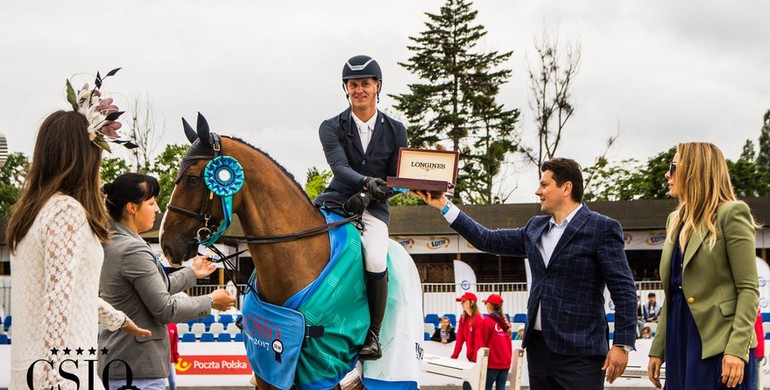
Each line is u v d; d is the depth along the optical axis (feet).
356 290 15.43
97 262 9.47
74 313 9.09
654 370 14.66
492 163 147.02
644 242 84.58
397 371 16.01
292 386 15.11
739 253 13.07
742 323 12.89
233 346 44.57
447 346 43.45
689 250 13.51
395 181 16.11
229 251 58.13
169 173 126.41
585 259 15.40
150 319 14.46
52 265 8.99
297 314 14.70
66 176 9.48
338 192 16.90
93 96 10.02
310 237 15.35
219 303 15.25
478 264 85.25
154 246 78.95
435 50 158.61
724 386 13.16
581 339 15.24
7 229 9.52
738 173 141.79
